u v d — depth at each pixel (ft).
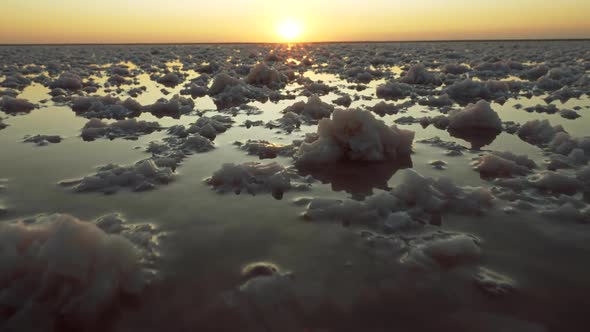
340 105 16.20
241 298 3.74
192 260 4.39
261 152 8.90
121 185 6.70
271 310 3.58
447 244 4.52
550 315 3.47
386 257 4.42
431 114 13.91
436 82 25.53
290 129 11.39
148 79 27.99
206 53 70.85
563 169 7.36
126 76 30.19
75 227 3.73
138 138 10.38
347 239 4.84
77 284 3.59
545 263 4.25
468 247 4.47
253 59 53.21
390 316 3.49
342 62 44.93
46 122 12.52
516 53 58.03
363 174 7.45
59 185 6.76
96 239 3.79
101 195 6.31
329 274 4.11
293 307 3.61
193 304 3.67
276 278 4.02
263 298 3.73
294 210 5.74
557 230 4.97
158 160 7.93
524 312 3.51
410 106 15.89
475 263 4.26
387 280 4.00
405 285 3.91
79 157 8.52
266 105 16.57
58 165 7.94
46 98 18.13
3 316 3.39
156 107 14.84
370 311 3.55
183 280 4.03
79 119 13.10
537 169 7.48
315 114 13.79
